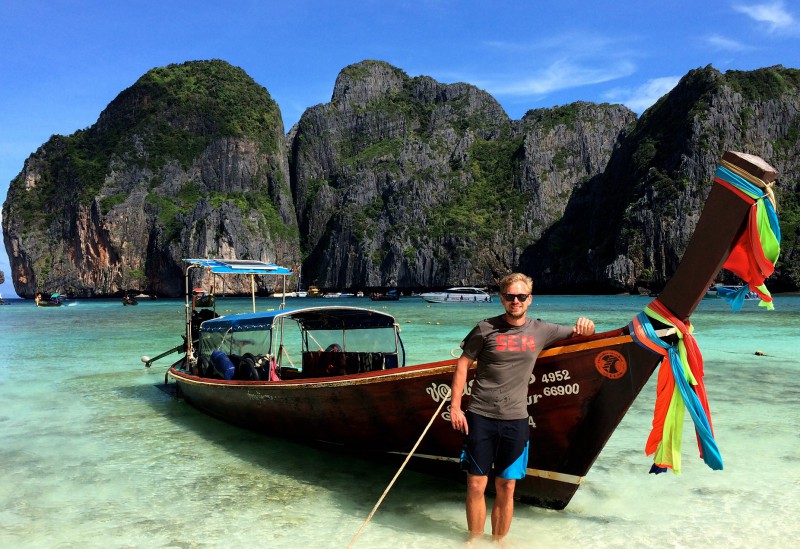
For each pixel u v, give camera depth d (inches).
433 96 7249.0
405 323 1295.5
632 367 178.1
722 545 187.0
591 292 4419.3
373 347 351.6
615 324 1147.9
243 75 6791.3
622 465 274.7
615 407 185.3
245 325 354.0
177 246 5022.1
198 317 494.3
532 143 5782.5
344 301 3779.5
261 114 6397.6
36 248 5438.0
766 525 202.5
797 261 3206.2
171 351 525.7
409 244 5201.8
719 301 2193.7
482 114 6958.7
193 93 6190.9
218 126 5989.2
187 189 5669.3
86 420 383.2
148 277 5246.1
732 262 161.3
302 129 6771.7
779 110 4138.8
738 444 303.4
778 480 249.1
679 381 169.5
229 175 5885.8
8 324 1382.9
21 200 5733.3
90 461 290.4
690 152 3885.3
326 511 221.0
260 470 273.1
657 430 179.0
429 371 211.8
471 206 5634.8
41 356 733.3
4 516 218.7
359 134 6761.8
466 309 2101.4
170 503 231.3
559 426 197.5
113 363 666.2
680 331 167.9
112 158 5497.1
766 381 488.1
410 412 227.5
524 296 166.2
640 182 4131.4
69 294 5241.1
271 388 284.0
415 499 231.8
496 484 177.2
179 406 427.5
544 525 202.8
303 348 388.5
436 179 5792.3
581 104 6299.2
